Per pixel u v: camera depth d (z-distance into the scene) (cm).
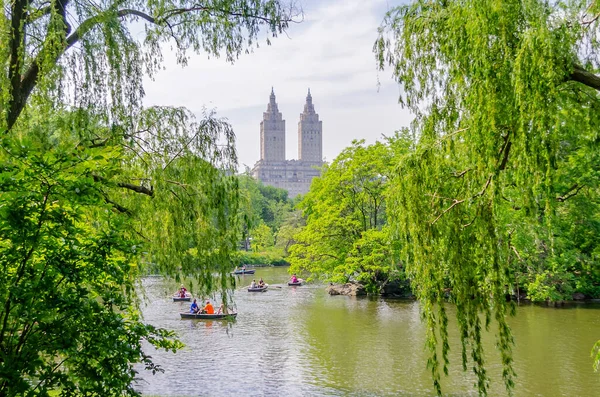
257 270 6481
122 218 641
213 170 1078
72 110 871
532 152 656
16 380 494
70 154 545
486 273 828
